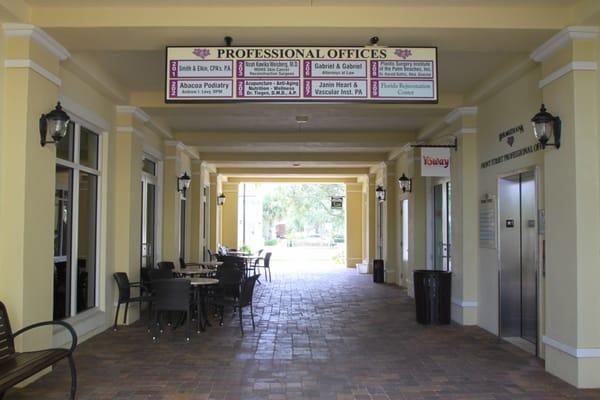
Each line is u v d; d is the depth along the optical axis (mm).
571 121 4969
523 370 5543
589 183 4891
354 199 20875
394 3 4930
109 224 7781
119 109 8086
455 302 8367
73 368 4504
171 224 11148
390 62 5238
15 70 4918
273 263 23281
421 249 11242
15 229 4855
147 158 10305
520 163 6469
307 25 4992
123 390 4844
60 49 5410
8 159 4887
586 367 4879
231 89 5207
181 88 5203
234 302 7629
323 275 17250
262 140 11438
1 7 4527
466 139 7996
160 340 6957
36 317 5074
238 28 5016
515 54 6180
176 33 5137
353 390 4887
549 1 4863
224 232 20531
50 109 5344
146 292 8195
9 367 4035
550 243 5328
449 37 5219
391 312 9469
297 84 5215
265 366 5707
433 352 6359
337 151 14625
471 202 7980
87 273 7371
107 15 4988
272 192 42156
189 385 5012
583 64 4926
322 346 6680
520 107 6488
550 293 5340
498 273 7102
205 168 15891
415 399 4633
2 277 4836
